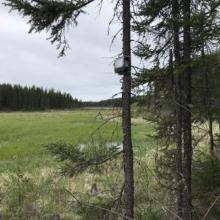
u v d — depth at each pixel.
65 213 3.35
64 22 2.21
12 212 3.42
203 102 2.95
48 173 4.68
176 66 2.55
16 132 12.98
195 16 2.36
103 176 3.95
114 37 2.22
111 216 2.33
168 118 2.90
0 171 5.27
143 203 3.36
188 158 2.76
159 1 2.56
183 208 2.77
